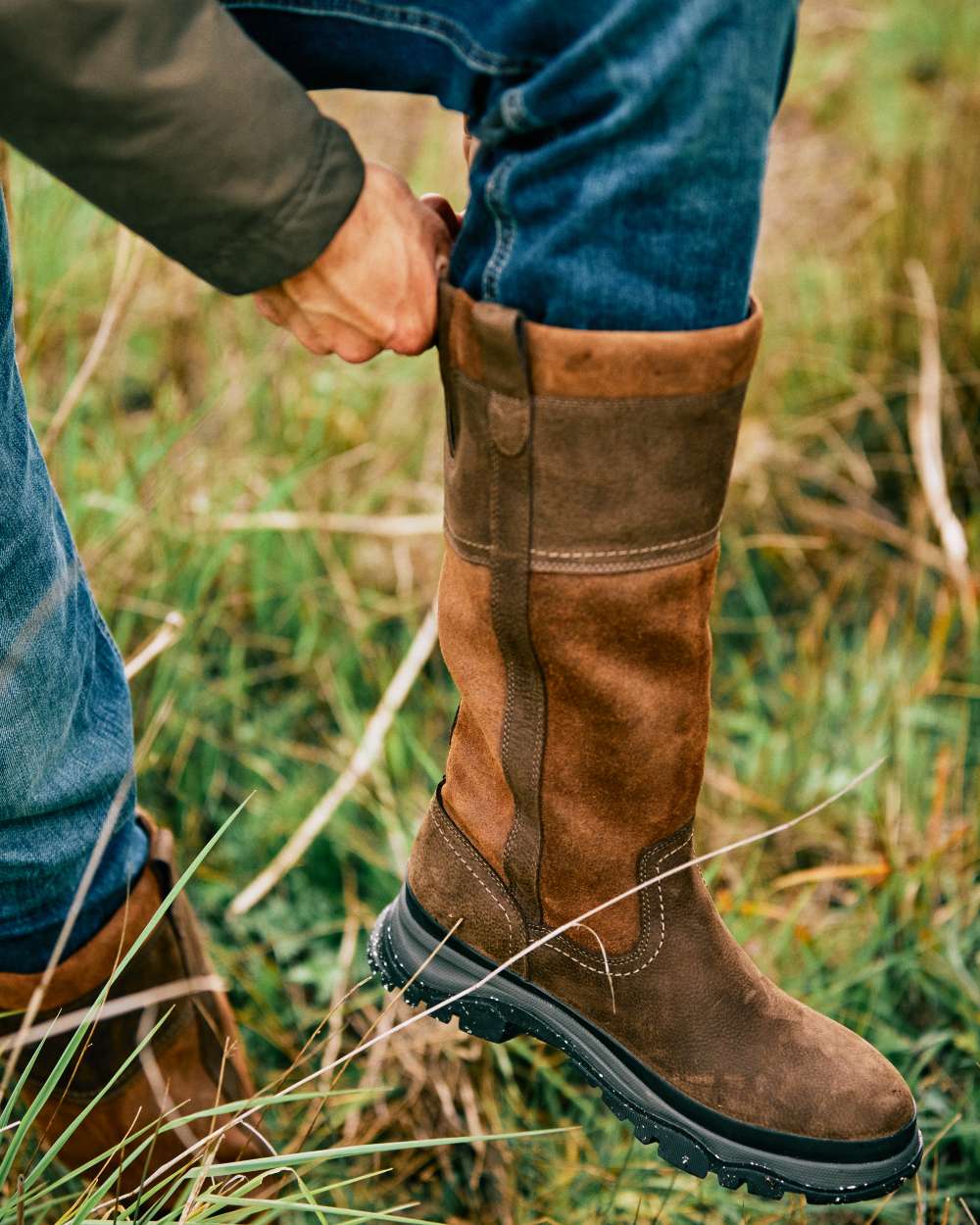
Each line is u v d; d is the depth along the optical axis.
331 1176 1.35
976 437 2.47
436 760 1.88
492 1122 1.40
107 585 1.81
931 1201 1.33
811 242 2.99
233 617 2.05
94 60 0.73
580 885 1.02
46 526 0.98
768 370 2.60
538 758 0.98
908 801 1.77
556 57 0.80
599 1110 1.44
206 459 2.06
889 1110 1.04
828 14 3.96
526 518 0.89
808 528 2.39
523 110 0.80
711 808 1.82
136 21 0.73
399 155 2.75
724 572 2.29
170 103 0.74
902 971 1.55
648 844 1.01
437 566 2.24
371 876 1.73
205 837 1.78
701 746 1.00
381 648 2.02
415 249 0.87
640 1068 1.07
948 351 2.55
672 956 1.05
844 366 2.59
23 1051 1.11
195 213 0.78
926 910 1.58
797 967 1.55
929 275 2.64
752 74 0.78
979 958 1.56
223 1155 1.20
